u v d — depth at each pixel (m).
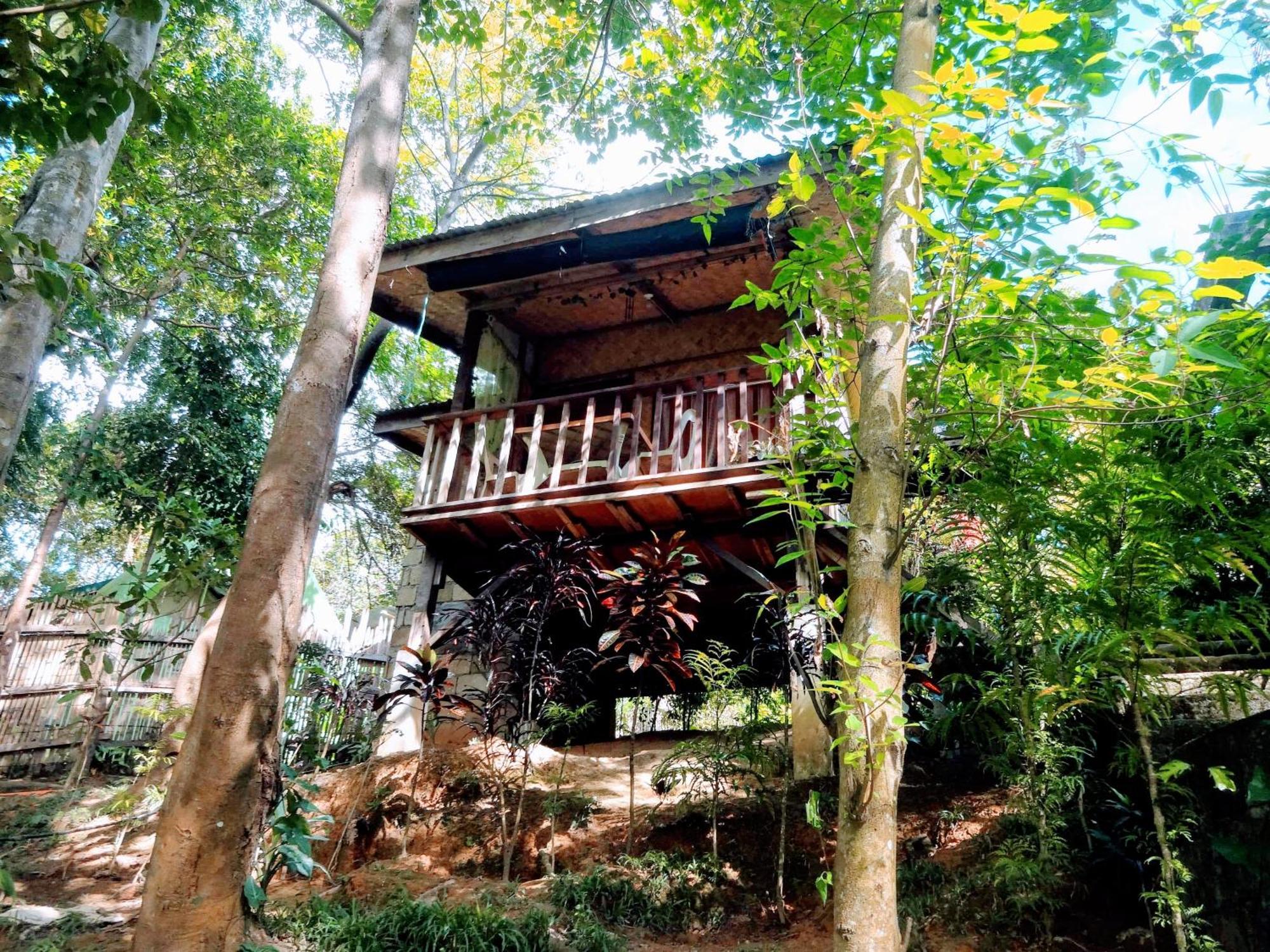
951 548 4.67
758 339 9.20
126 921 4.46
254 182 13.08
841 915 2.01
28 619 10.25
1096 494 3.35
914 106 2.15
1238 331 2.52
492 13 12.65
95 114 3.54
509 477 8.39
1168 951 3.32
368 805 6.02
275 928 4.04
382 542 16.44
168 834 2.87
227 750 2.97
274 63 14.92
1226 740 3.26
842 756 2.18
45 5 3.13
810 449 3.85
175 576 8.35
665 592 5.57
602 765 6.81
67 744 9.80
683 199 7.04
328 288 3.75
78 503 11.38
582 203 7.44
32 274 3.55
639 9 7.82
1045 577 3.59
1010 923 3.68
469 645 7.61
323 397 3.55
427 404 8.81
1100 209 2.50
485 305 8.95
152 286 12.71
